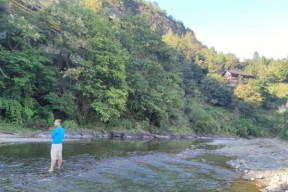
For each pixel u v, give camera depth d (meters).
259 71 131.75
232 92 100.94
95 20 42.03
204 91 100.06
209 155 25.48
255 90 95.25
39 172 13.03
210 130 68.06
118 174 14.26
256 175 16.53
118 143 29.69
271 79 120.69
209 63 131.12
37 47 35.00
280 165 20.86
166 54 62.97
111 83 41.50
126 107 46.47
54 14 37.06
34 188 10.45
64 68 36.75
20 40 32.03
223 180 14.80
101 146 25.06
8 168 13.28
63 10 39.81
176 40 149.75
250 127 83.00
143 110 48.03
